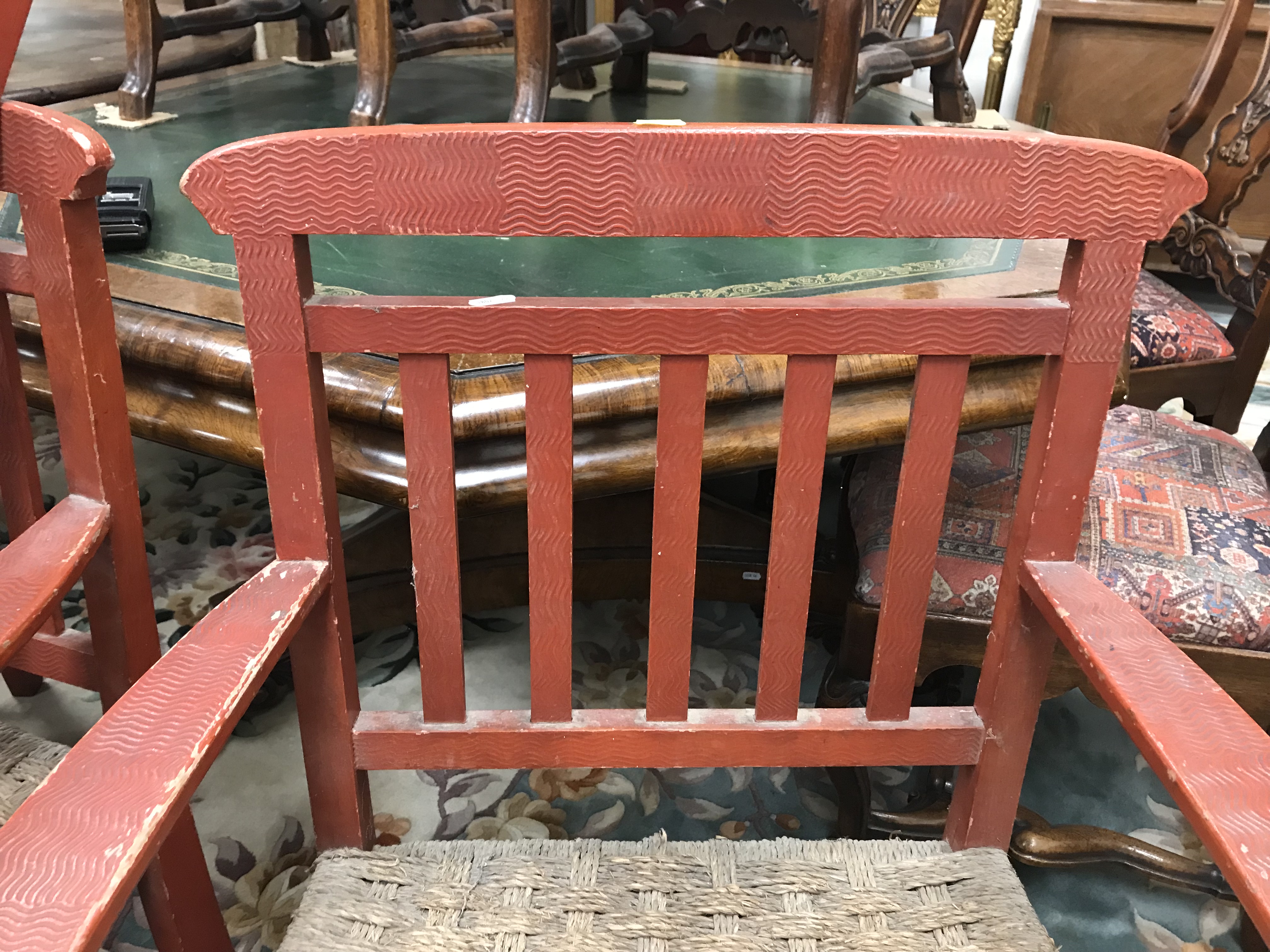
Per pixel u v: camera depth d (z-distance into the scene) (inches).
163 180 52.1
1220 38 59.8
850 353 24.0
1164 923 43.1
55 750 30.8
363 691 54.0
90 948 14.6
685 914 26.7
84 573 28.3
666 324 23.4
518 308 23.1
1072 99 111.3
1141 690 21.1
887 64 65.3
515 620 59.9
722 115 69.1
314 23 85.1
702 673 56.2
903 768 50.4
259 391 23.6
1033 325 23.8
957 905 27.1
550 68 56.8
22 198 23.8
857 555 40.9
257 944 40.3
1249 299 61.1
